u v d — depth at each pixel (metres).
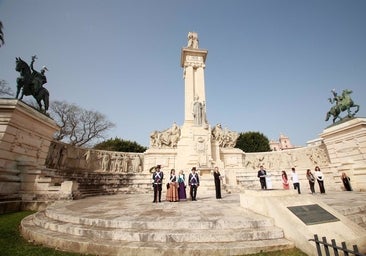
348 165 18.30
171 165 24.72
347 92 21.11
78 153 23.27
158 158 24.98
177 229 5.97
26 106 14.66
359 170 17.50
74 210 8.51
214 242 5.41
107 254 5.17
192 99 26.86
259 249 5.11
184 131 24.75
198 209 8.48
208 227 6.00
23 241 6.40
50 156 19.61
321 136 22.95
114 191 19.70
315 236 4.29
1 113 13.47
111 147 39.84
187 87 27.45
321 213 6.18
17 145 14.16
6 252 5.39
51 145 19.80
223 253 4.96
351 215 7.68
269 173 24.94
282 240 5.57
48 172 14.30
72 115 35.25
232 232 5.68
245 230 5.87
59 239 5.81
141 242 5.43
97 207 9.47
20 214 10.45
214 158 24.25
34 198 12.51
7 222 8.63
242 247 5.06
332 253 4.81
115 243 5.38
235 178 20.23
